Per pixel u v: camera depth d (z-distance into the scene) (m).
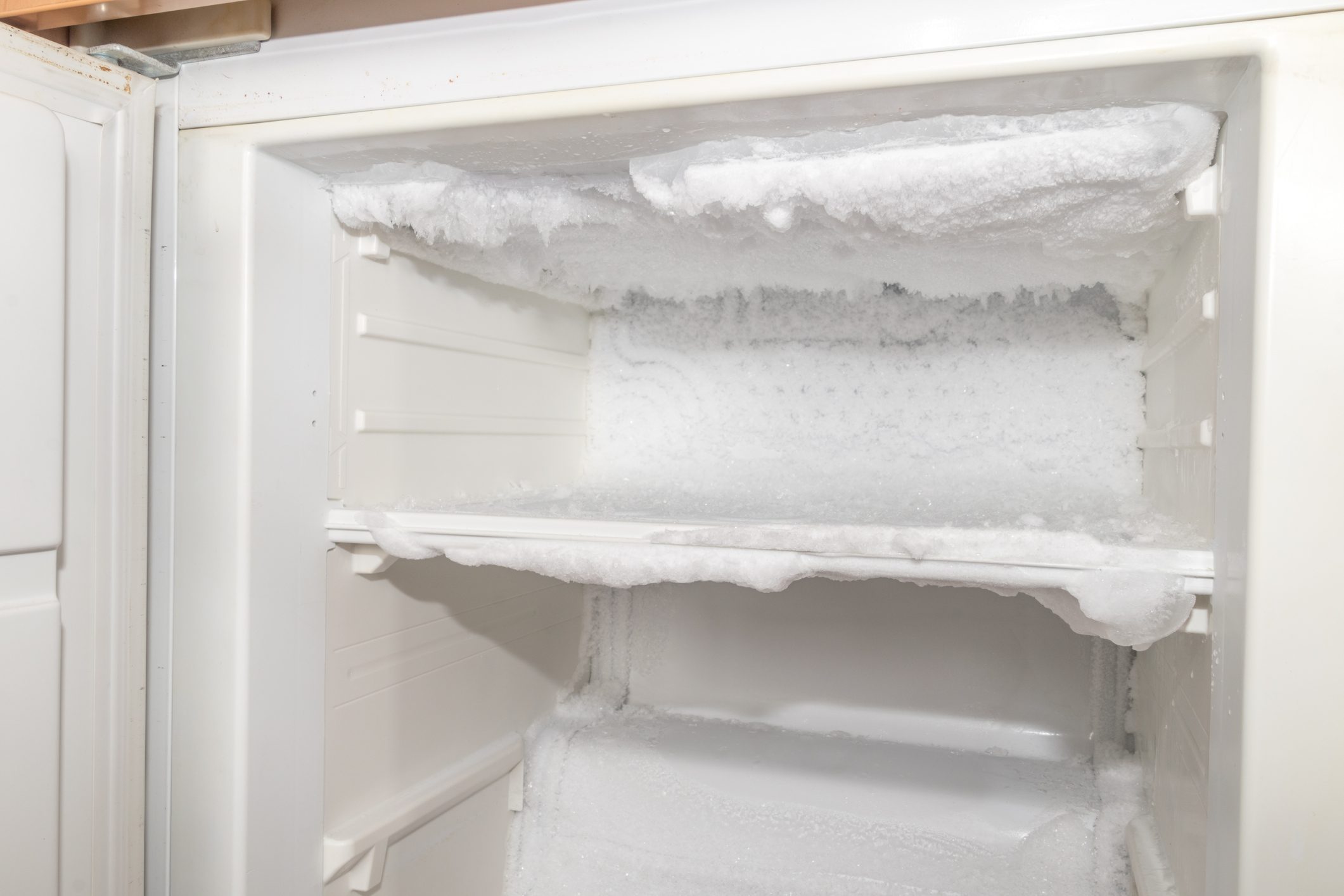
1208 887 0.83
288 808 1.10
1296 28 0.70
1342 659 0.70
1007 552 0.91
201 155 1.03
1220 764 0.80
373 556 1.21
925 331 1.63
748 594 1.81
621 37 0.86
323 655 1.16
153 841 1.06
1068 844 1.35
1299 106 0.70
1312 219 0.70
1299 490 0.71
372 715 1.25
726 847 1.49
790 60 0.81
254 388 1.03
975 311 1.60
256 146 1.01
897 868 1.41
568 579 1.09
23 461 0.83
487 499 1.47
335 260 1.16
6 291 0.81
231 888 1.04
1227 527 0.80
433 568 1.40
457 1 0.91
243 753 1.03
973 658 1.66
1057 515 1.20
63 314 0.86
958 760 1.57
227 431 1.03
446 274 1.40
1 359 0.81
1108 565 0.87
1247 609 0.72
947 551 0.93
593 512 1.25
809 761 1.58
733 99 0.83
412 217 1.14
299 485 1.11
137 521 0.98
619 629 1.90
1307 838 0.71
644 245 1.32
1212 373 0.89
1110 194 0.90
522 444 1.62
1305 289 0.71
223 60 1.01
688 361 1.80
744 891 1.45
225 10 0.97
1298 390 0.71
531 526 1.09
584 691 1.85
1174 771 1.08
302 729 1.12
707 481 1.72
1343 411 0.70
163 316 1.04
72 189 0.90
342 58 0.96
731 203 0.96
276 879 1.08
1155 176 0.85
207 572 1.04
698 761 1.60
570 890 1.54
